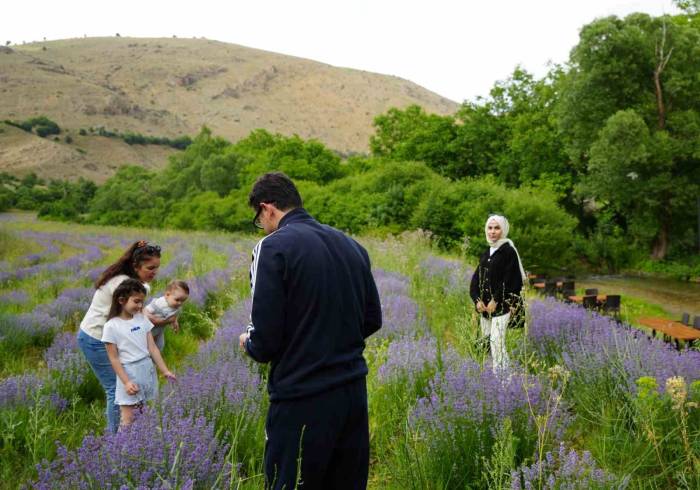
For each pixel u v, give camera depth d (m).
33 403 4.90
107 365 4.80
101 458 3.19
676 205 28.84
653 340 5.69
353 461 2.94
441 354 5.74
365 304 3.13
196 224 40.94
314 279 2.80
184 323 8.81
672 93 29.38
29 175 119.75
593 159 28.02
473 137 42.53
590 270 30.88
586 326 6.83
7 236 30.19
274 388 2.84
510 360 5.12
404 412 4.75
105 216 60.12
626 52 29.73
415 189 29.03
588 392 4.87
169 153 183.50
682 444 3.92
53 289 12.89
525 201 24.72
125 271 4.99
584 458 3.24
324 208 33.22
